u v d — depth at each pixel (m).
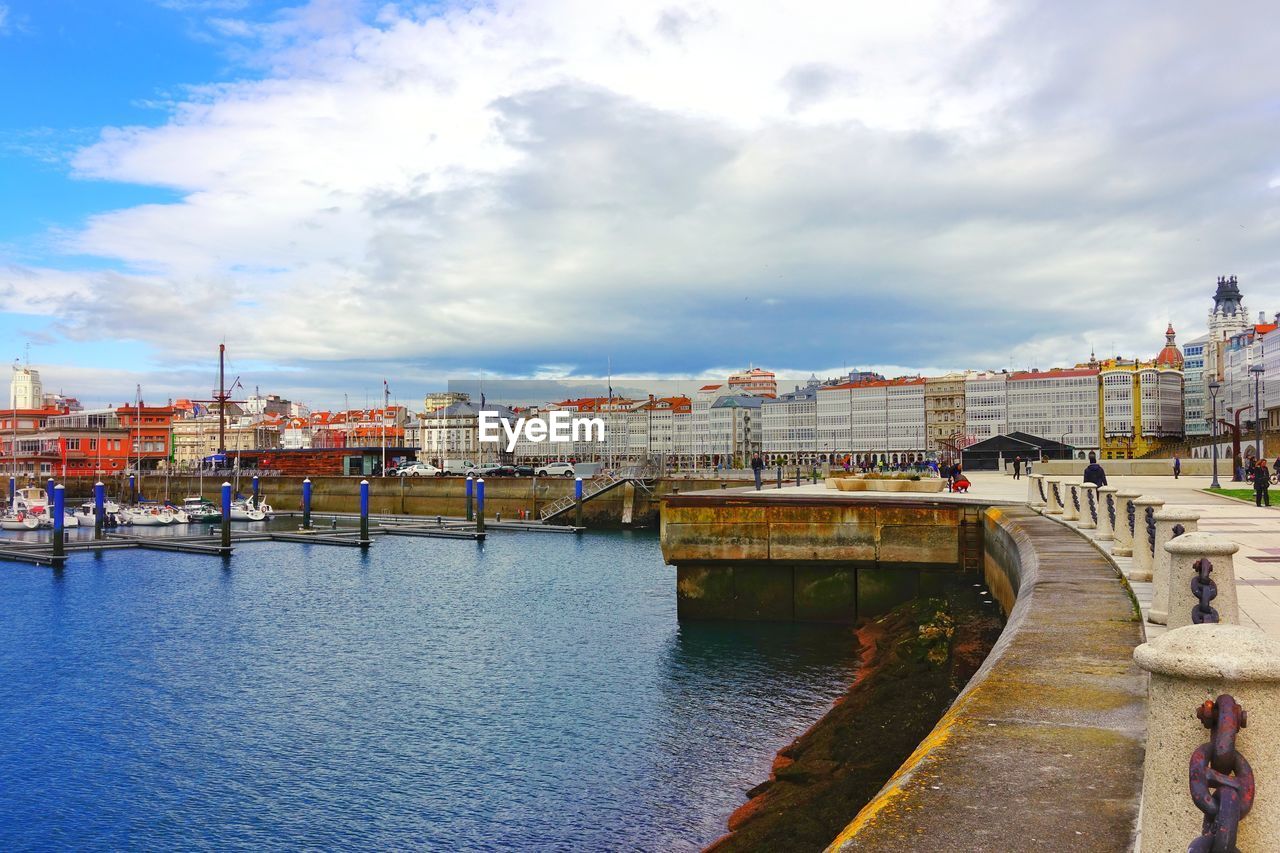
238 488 132.38
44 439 173.62
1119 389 160.62
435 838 19.88
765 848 15.77
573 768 23.30
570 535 88.12
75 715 29.08
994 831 5.92
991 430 169.88
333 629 42.56
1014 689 9.23
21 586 57.06
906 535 34.31
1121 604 13.91
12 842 20.20
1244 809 3.68
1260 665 3.83
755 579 35.84
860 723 21.31
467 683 31.98
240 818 21.23
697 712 26.75
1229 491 47.56
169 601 51.00
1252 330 148.62
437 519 102.31
